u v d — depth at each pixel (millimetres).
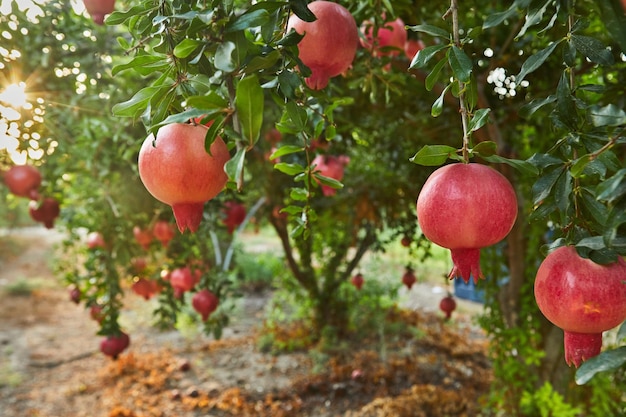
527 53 3340
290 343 7711
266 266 11688
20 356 7828
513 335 4090
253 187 5195
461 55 1110
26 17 2975
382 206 5699
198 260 4012
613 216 843
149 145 1065
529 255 4172
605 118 924
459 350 7254
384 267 10812
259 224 7145
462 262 1072
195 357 7625
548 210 1146
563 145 1131
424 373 6574
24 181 3412
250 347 7926
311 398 6223
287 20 1159
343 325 7977
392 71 3301
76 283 4246
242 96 875
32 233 18156
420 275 10984
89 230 4059
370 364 6820
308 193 1584
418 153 1051
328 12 1290
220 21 988
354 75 2498
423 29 1188
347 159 4172
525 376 4160
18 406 6258
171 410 6082
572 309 982
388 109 3877
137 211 4066
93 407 6246
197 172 1050
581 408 3902
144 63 1123
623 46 943
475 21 3314
